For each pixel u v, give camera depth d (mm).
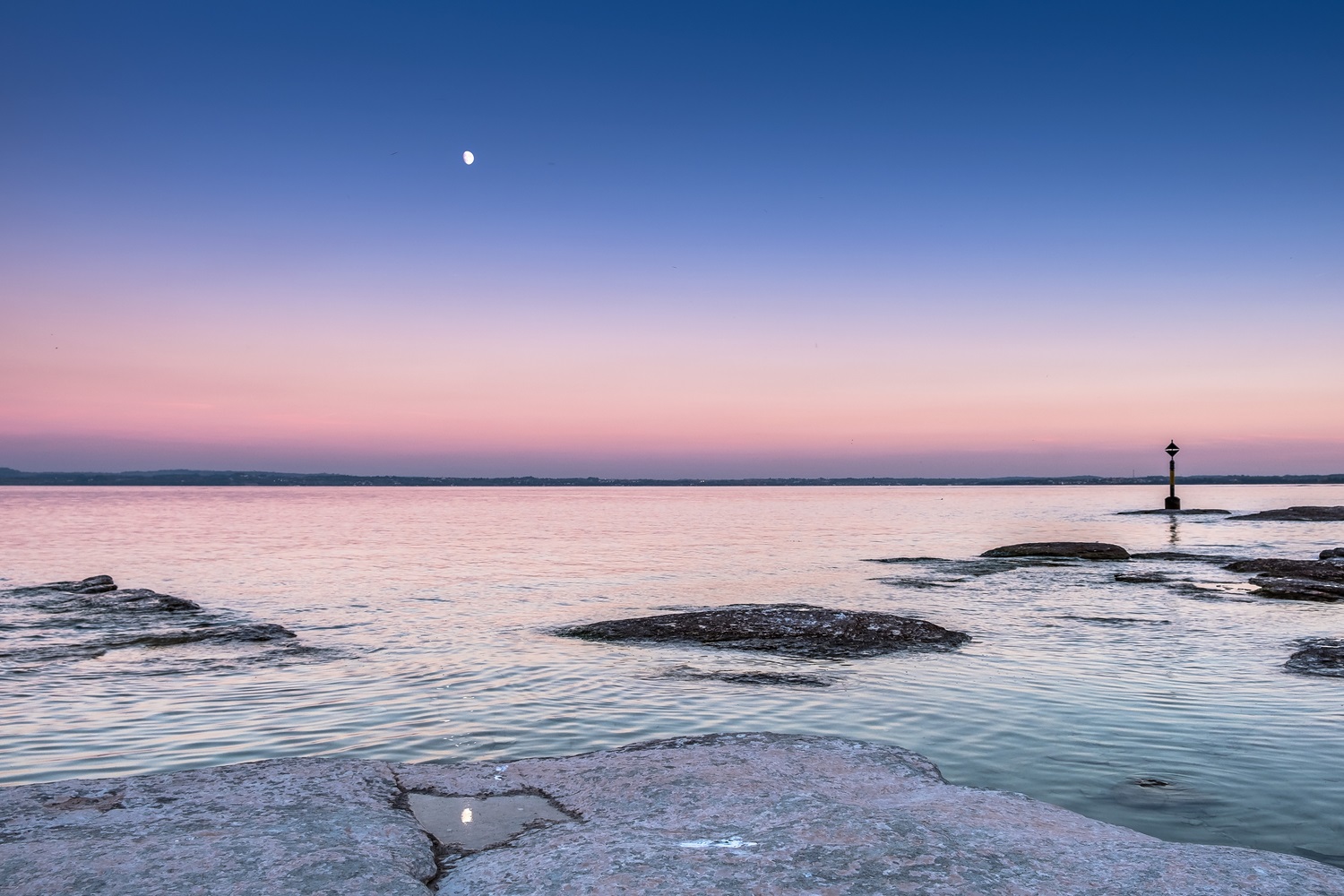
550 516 88375
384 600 22781
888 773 6883
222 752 9250
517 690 12211
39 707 11281
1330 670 12758
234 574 29641
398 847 5148
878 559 34750
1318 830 6766
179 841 5098
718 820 5562
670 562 34156
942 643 15445
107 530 58688
